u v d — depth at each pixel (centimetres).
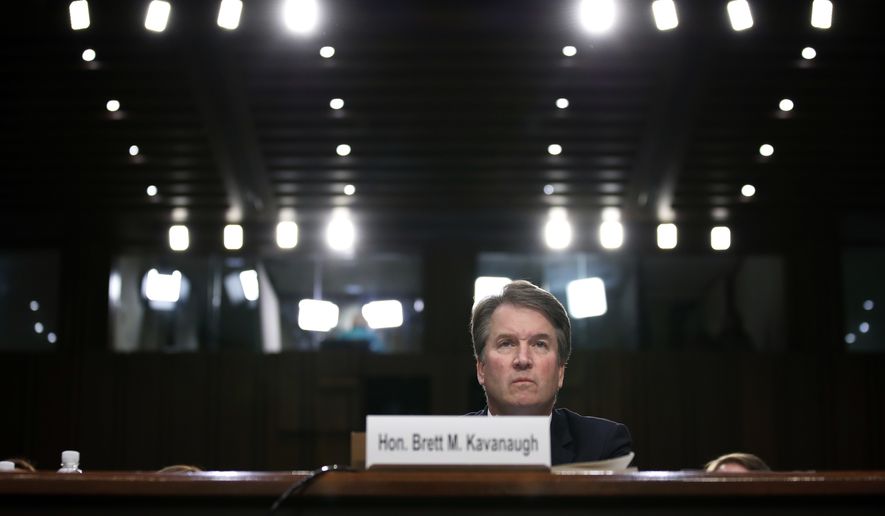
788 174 856
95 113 800
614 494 169
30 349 923
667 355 923
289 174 854
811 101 790
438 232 932
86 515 171
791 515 170
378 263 937
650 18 720
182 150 829
